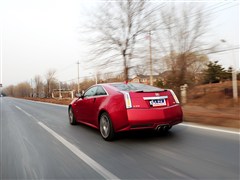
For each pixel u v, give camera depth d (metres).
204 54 11.33
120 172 3.12
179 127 5.89
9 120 9.22
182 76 10.34
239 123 6.05
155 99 4.61
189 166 3.23
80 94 6.59
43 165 3.52
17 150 4.45
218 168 3.12
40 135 5.80
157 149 4.10
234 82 16.03
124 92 4.61
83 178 2.98
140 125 4.38
